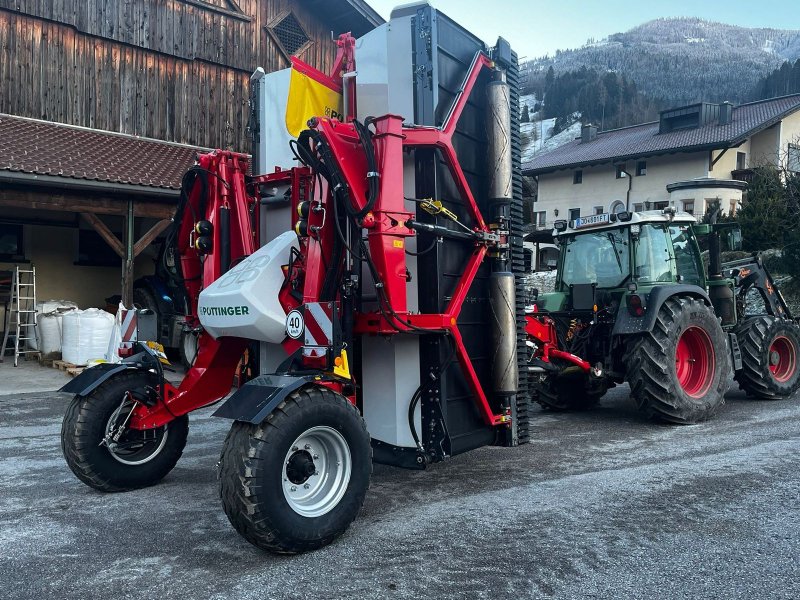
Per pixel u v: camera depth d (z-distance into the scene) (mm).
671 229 6934
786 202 16969
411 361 4121
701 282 7070
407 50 4117
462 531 3318
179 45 13297
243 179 4426
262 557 3031
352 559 2988
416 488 4109
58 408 7453
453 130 4246
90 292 13156
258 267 3689
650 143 31250
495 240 4551
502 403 4797
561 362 6605
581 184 33125
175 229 4434
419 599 2588
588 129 36562
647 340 5988
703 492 3902
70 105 12133
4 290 11844
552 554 3012
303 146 3664
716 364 6273
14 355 11531
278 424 2965
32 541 3287
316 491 3189
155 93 13055
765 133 29188
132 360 4270
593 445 5227
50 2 11898
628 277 6703
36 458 5148
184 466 4824
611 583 2719
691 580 2738
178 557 3051
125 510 3779
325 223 3715
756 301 9906
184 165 11586
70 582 2789
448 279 4238
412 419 4047
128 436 4184
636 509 3621
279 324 3639
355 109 4340
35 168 9234
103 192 10172
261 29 14375
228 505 2932
